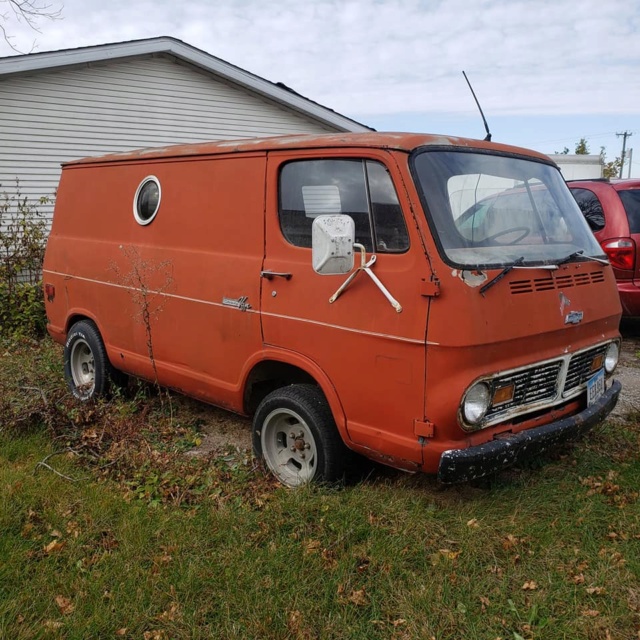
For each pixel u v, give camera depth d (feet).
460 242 10.75
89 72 34.24
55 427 15.56
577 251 13.00
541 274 11.39
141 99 36.42
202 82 38.65
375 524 11.26
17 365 21.43
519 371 10.94
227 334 13.79
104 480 13.29
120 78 35.42
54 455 14.38
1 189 32.17
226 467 13.94
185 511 12.03
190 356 14.88
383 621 9.15
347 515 11.41
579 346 12.28
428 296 10.20
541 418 11.76
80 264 18.24
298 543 10.85
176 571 10.11
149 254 15.69
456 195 11.25
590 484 12.73
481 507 11.80
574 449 14.33
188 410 17.76
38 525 11.55
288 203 12.65
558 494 12.31
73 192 18.93
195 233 14.56
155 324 15.71
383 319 10.78
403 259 10.63
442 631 8.91
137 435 15.29
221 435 16.21
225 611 9.31
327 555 10.52
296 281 12.24
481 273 10.39
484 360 10.28
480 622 9.07
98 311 17.67
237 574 10.01
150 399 18.31
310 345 12.06
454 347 10.00
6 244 28.30
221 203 13.91
